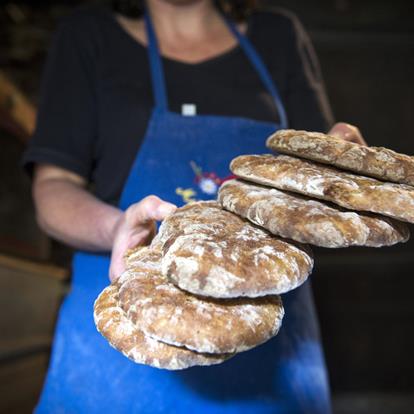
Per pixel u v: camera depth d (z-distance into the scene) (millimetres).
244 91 1242
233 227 710
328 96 4355
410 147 4383
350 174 700
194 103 1208
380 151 693
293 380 1132
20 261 2693
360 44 4289
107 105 1188
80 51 1217
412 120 4363
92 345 1111
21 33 3383
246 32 1346
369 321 3945
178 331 616
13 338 2625
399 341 3947
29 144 1201
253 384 1098
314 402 1145
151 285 664
